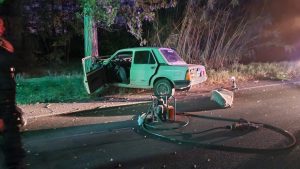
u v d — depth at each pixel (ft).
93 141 27.07
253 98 43.50
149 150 24.67
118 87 48.03
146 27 63.52
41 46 67.97
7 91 15.24
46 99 44.42
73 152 24.58
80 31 59.72
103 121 33.53
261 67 65.51
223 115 34.76
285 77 60.85
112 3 49.80
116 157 23.39
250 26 69.62
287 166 21.42
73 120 34.24
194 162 22.25
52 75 56.34
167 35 61.05
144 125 30.83
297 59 82.28
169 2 58.49
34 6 53.31
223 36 63.82
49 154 24.25
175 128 29.86
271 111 36.29
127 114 36.29
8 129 15.29
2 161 18.48
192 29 61.41
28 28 55.67
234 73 59.72
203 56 62.23
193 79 43.47
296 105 39.04
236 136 27.50
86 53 51.42
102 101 43.16
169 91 43.65
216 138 27.04
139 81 45.21
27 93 46.44
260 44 76.74
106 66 46.65
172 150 24.57
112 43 70.08
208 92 47.57
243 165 21.63
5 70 15.21
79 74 56.44
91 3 47.83
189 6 61.21
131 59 46.47
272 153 23.61
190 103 40.83
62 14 56.75
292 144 24.86
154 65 44.37
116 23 55.36
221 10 65.21
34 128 31.48
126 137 27.91
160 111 31.86
